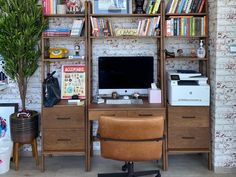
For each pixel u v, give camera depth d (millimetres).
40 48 3680
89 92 3600
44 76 3730
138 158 2871
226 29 3324
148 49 3945
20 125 3480
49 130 3496
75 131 3506
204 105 3480
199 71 3904
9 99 3934
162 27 3545
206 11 3562
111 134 2826
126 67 3783
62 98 3830
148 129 2775
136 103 3566
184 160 3850
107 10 3615
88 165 3525
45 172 3506
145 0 3760
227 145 3467
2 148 3500
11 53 3488
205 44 3635
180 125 3518
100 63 3764
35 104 3963
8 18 3375
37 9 3471
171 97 3480
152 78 3799
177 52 3893
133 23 3902
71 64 3924
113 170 3562
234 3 3301
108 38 3779
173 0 3584
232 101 3414
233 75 3381
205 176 3381
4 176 3393
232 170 3486
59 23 3895
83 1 3826
